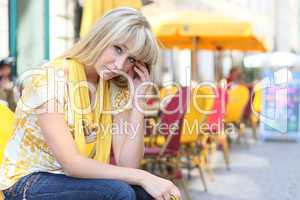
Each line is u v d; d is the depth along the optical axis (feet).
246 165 22.75
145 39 7.40
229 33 27.14
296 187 18.01
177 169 15.21
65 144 6.97
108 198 6.79
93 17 15.08
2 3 20.85
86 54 7.45
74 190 6.86
